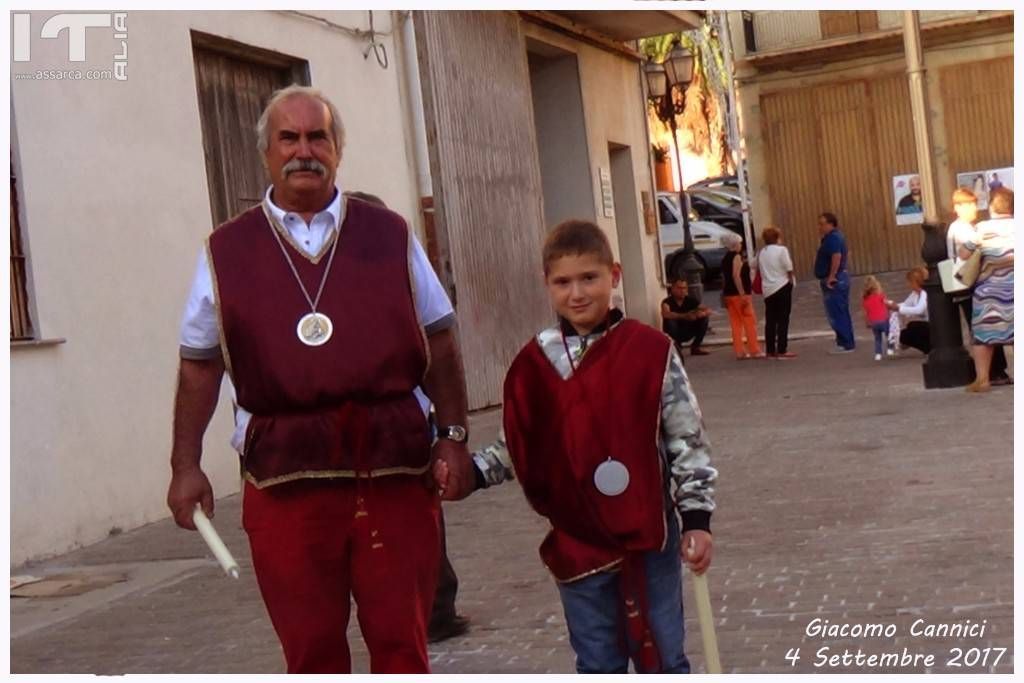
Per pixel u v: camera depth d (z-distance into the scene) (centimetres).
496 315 1612
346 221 430
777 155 3125
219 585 790
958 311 1432
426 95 1480
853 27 3028
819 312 2678
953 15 2936
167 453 1023
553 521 431
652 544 418
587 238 423
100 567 864
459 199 1534
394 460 425
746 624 623
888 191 3052
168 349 1031
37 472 890
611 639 434
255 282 422
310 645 431
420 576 437
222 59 1166
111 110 990
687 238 2491
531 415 428
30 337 902
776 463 1052
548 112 2019
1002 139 2956
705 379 1798
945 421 1188
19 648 684
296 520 424
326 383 418
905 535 770
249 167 1193
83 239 952
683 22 2070
